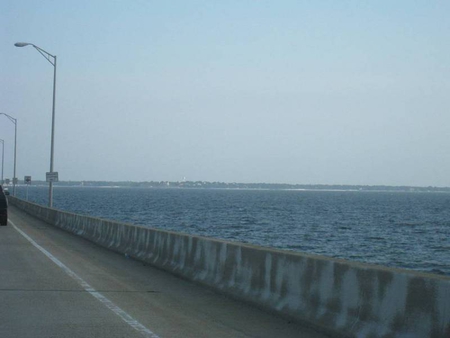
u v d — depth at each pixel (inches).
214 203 5374.0
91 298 552.7
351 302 408.2
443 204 6230.3
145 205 4660.4
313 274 454.3
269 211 3880.4
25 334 409.4
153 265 802.2
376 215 3607.3
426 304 342.3
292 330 435.2
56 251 995.9
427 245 1779.0
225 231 2159.2
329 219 3078.2
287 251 509.0
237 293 553.3
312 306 448.1
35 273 715.4
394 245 1769.2
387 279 376.2
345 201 7062.0
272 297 500.7
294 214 3540.8
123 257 929.5
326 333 418.6
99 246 1118.4
